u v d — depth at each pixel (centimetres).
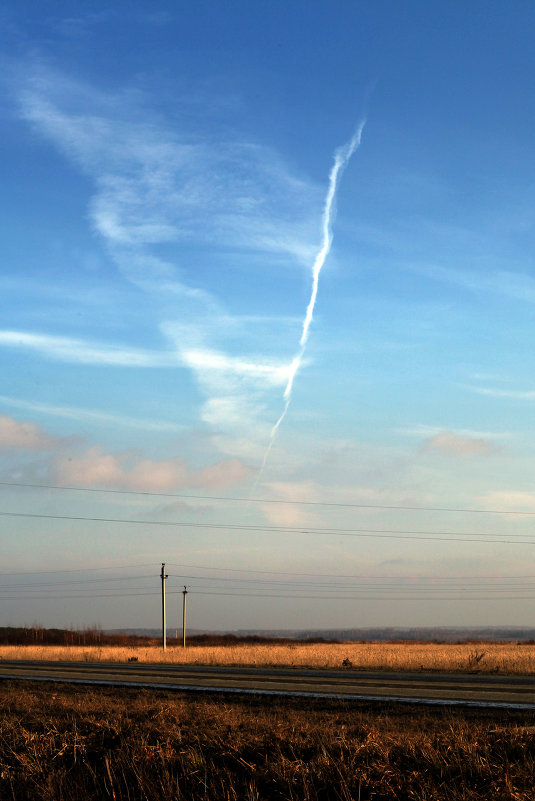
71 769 1559
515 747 1434
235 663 5559
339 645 10656
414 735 1590
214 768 1455
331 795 1301
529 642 12762
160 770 1476
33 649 8338
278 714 2289
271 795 1336
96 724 1914
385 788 1259
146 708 2306
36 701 2764
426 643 12350
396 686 3338
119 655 6931
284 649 8088
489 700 2677
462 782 1242
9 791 1452
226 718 1970
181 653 7112
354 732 1734
